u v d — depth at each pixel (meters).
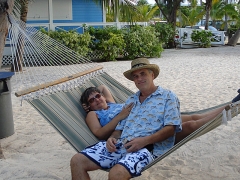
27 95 3.40
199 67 11.24
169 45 19.20
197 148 4.31
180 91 7.68
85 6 15.76
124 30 14.62
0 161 4.04
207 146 4.37
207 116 3.20
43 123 5.56
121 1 12.09
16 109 6.50
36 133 5.06
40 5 15.13
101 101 3.58
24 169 3.83
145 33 14.34
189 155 4.11
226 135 4.73
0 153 4.16
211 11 24.95
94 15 15.93
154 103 2.98
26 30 4.69
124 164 2.65
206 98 6.95
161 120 2.95
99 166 2.87
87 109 3.63
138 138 2.84
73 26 15.08
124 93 4.20
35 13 15.15
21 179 3.61
